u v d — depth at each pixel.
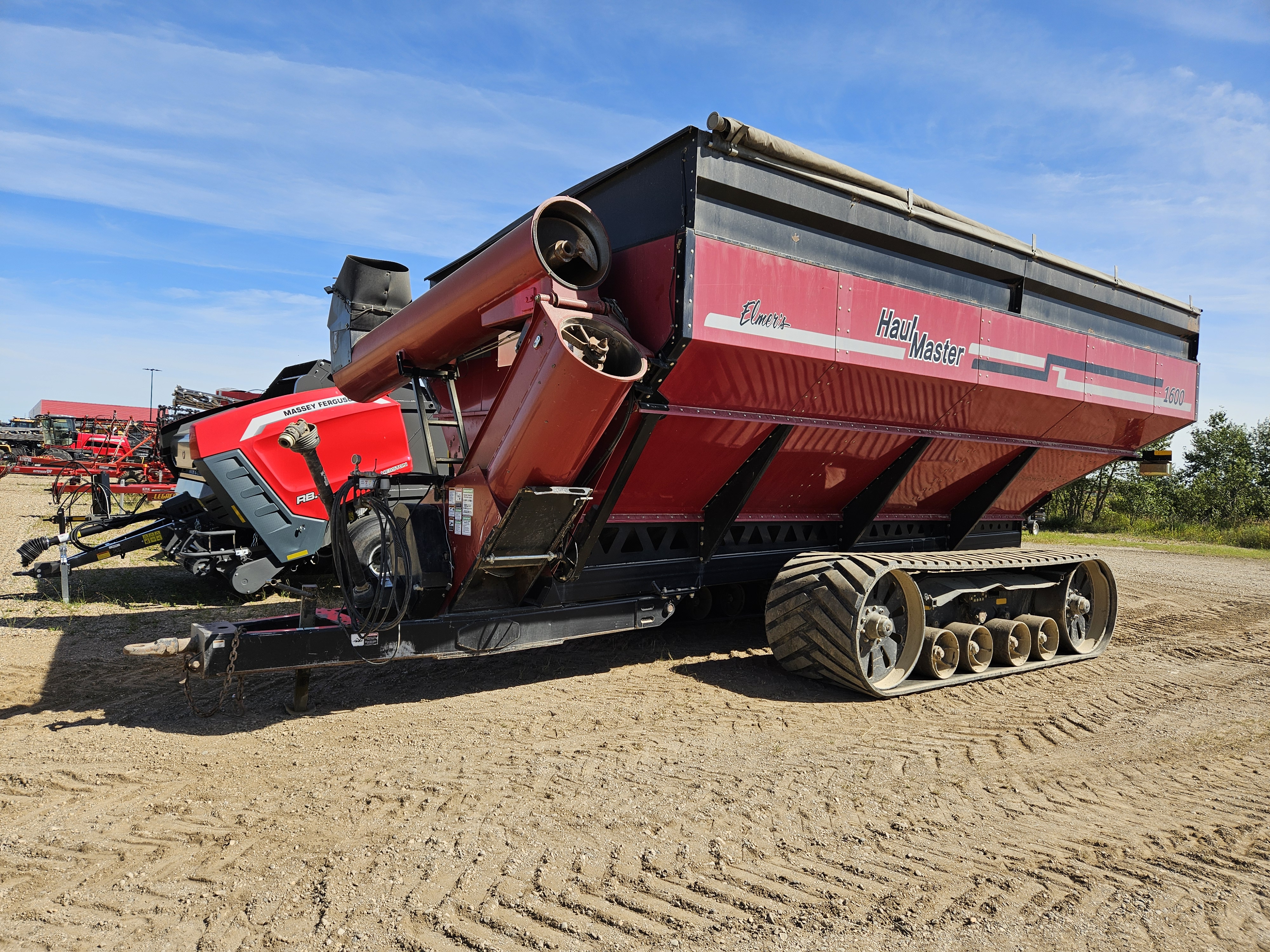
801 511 6.30
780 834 3.17
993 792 3.73
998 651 6.29
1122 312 7.16
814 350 4.76
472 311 4.39
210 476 6.86
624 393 3.99
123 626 6.73
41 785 3.45
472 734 4.28
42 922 2.42
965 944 2.44
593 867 2.85
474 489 4.43
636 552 5.52
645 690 5.27
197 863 2.80
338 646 4.21
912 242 5.31
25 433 28.70
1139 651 7.41
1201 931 2.57
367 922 2.46
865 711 4.98
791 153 4.47
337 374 5.70
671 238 4.21
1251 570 14.51
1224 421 24.56
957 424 6.20
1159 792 3.82
